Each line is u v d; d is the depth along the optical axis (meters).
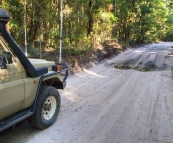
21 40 9.92
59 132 4.02
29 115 3.55
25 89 3.44
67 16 11.93
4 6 8.24
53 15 11.20
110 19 18.61
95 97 6.22
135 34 28.78
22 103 3.48
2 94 2.98
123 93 6.66
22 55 3.40
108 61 13.45
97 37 18.12
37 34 11.59
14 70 3.25
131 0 25.39
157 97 6.28
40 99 3.84
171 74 9.56
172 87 7.41
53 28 11.83
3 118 3.28
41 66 4.07
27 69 3.52
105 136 3.94
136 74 9.59
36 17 10.22
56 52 11.42
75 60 10.50
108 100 5.97
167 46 28.69
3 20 3.07
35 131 4.02
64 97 6.13
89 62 11.67
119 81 8.25
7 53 3.21
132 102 5.82
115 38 21.81
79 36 13.26
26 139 3.73
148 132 4.11
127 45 23.30
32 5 9.99
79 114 4.91
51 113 4.29
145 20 29.97
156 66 11.83
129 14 25.77
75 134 3.98
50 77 4.15
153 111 5.18
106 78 8.74
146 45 30.48
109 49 17.06
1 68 3.01
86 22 16.06
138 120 4.65
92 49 14.51
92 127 4.28
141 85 7.67
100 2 17.05
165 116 4.88
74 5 12.54
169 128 4.29
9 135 3.86
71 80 8.17
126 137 3.92
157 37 45.91
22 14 9.83
